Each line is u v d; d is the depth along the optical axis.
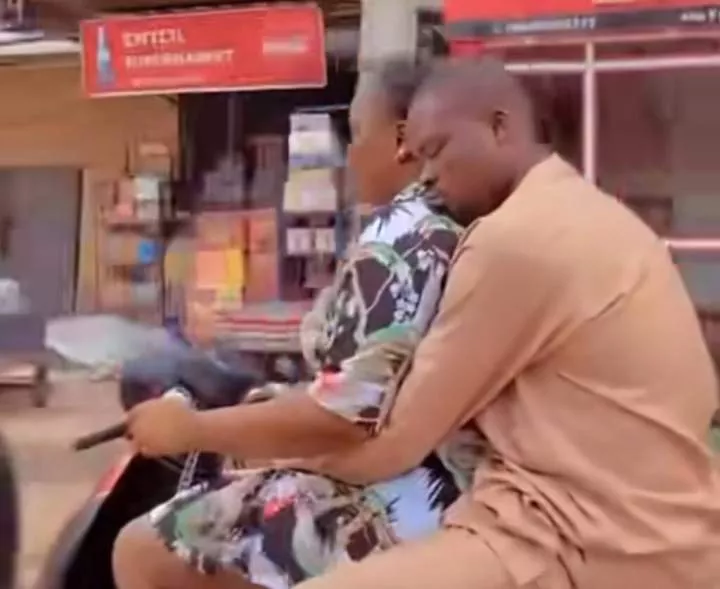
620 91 4.19
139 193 7.76
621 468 1.92
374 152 2.29
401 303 2.06
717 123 4.11
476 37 4.30
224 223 6.82
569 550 1.90
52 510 3.94
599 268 1.95
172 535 2.36
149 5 5.65
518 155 2.11
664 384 1.94
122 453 3.79
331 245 6.21
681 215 4.16
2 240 8.58
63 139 8.57
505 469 1.97
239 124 6.93
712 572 1.96
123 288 7.65
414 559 1.94
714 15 4.07
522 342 1.93
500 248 1.92
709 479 1.99
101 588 2.86
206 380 2.87
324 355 2.14
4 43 7.06
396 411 1.98
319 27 5.35
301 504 2.24
